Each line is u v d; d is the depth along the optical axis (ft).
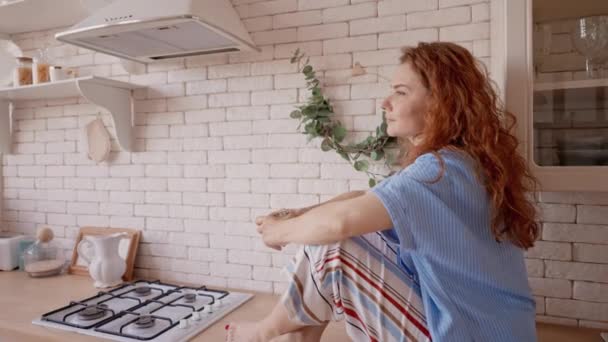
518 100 3.51
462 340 2.76
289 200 5.16
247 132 5.34
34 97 6.56
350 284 3.20
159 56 5.44
